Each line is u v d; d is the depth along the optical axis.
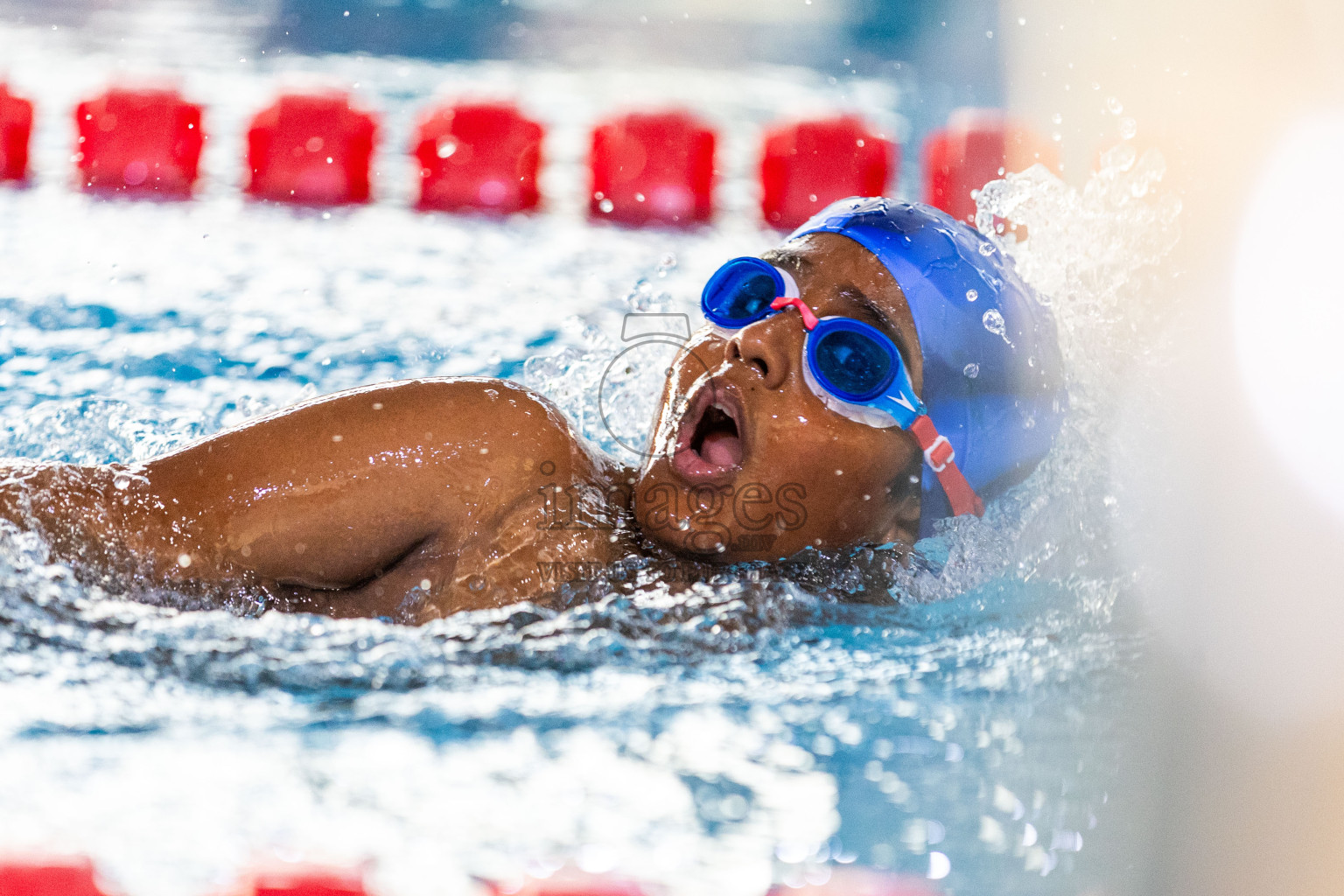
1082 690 5.16
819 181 17.58
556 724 4.86
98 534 5.04
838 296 5.46
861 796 4.42
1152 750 4.68
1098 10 23.03
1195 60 9.98
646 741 4.78
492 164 16.66
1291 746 4.58
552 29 30.17
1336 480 5.53
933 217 5.93
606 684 5.09
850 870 4.09
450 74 23.84
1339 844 4.16
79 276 11.67
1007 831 4.29
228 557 5.11
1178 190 8.27
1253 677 4.85
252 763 4.52
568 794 4.47
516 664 5.11
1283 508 5.43
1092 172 17.11
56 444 7.61
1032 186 8.52
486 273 12.73
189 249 12.96
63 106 18.89
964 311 5.59
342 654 5.02
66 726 4.58
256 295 11.44
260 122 16.72
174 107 17.06
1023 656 5.46
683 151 17.22
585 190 17.03
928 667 5.37
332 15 29.72
